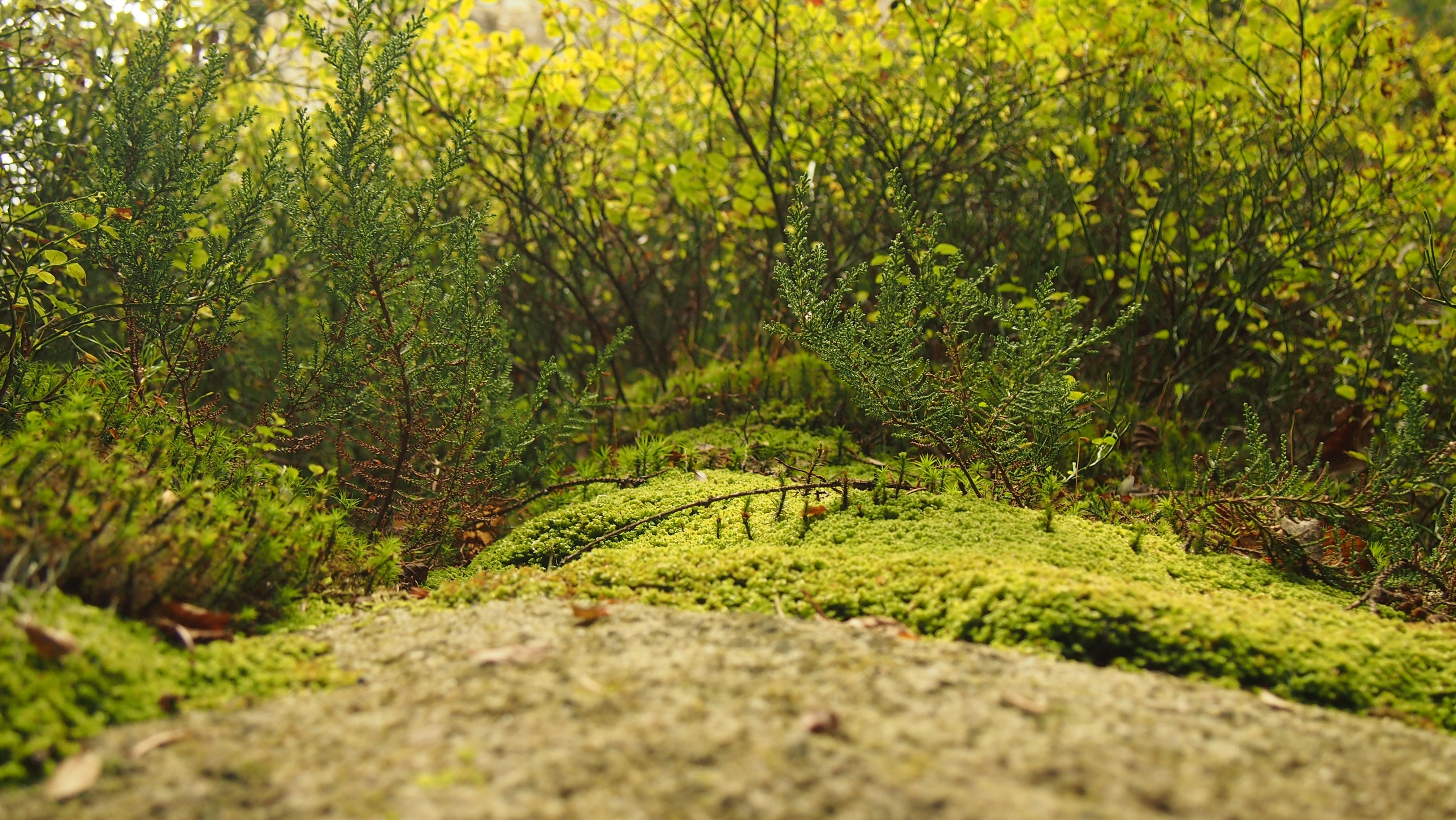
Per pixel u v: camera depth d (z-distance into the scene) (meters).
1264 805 1.47
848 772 1.50
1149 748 1.63
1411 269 4.55
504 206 5.91
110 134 3.37
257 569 2.50
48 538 2.11
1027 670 1.97
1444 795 1.61
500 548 3.47
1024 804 1.41
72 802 1.49
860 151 5.55
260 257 4.38
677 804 1.43
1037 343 3.38
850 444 4.40
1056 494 3.55
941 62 4.84
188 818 1.44
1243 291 4.67
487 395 3.68
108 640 1.92
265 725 1.74
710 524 3.35
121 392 3.22
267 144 3.72
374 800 1.46
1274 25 4.67
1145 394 5.03
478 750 1.59
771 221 5.21
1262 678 2.15
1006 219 5.32
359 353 3.52
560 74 5.13
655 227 6.15
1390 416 4.12
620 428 5.00
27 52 4.26
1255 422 3.35
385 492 3.54
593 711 1.72
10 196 3.70
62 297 4.06
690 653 2.00
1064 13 4.68
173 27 3.67
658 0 5.04
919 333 3.66
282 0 5.09
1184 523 3.36
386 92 3.40
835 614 2.50
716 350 6.08
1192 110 4.71
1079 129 4.85
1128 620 2.24
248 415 4.69
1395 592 3.04
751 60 5.38
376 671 2.05
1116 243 5.09
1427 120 5.02
